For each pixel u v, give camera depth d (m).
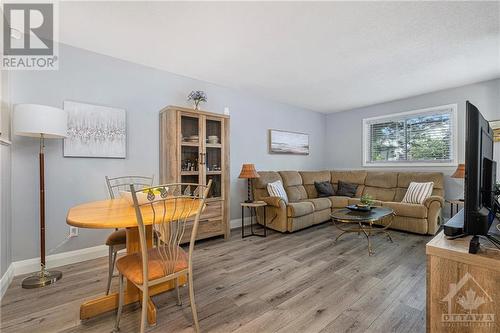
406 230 3.64
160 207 1.66
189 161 3.11
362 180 4.81
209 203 3.23
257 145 4.44
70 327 1.52
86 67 2.66
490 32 2.30
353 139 5.36
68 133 2.54
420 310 1.68
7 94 2.18
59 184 2.51
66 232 2.54
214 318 1.61
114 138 2.83
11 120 2.24
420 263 2.49
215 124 3.38
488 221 1.01
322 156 5.79
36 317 1.62
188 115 3.08
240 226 4.14
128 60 2.94
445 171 4.06
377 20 2.12
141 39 2.44
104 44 2.54
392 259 2.61
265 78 3.54
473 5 1.92
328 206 4.32
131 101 2.98
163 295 1.89
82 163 2.64
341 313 1.65
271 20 2.11
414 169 4.45
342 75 3.41
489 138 1.22
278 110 4.79
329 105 5.07
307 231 3.79
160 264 1.41
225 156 3.41
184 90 3.44
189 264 1.46
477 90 3.69
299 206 3.72
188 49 2.65
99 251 2.72
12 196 2.25
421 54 2.76
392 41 2.47
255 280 2.14
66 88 2.54
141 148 3.06
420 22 2.15
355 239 3.35
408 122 4.53
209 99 3.73
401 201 4.15
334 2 1.88
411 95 4.34
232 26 2.21
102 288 2.01
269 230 3.87
